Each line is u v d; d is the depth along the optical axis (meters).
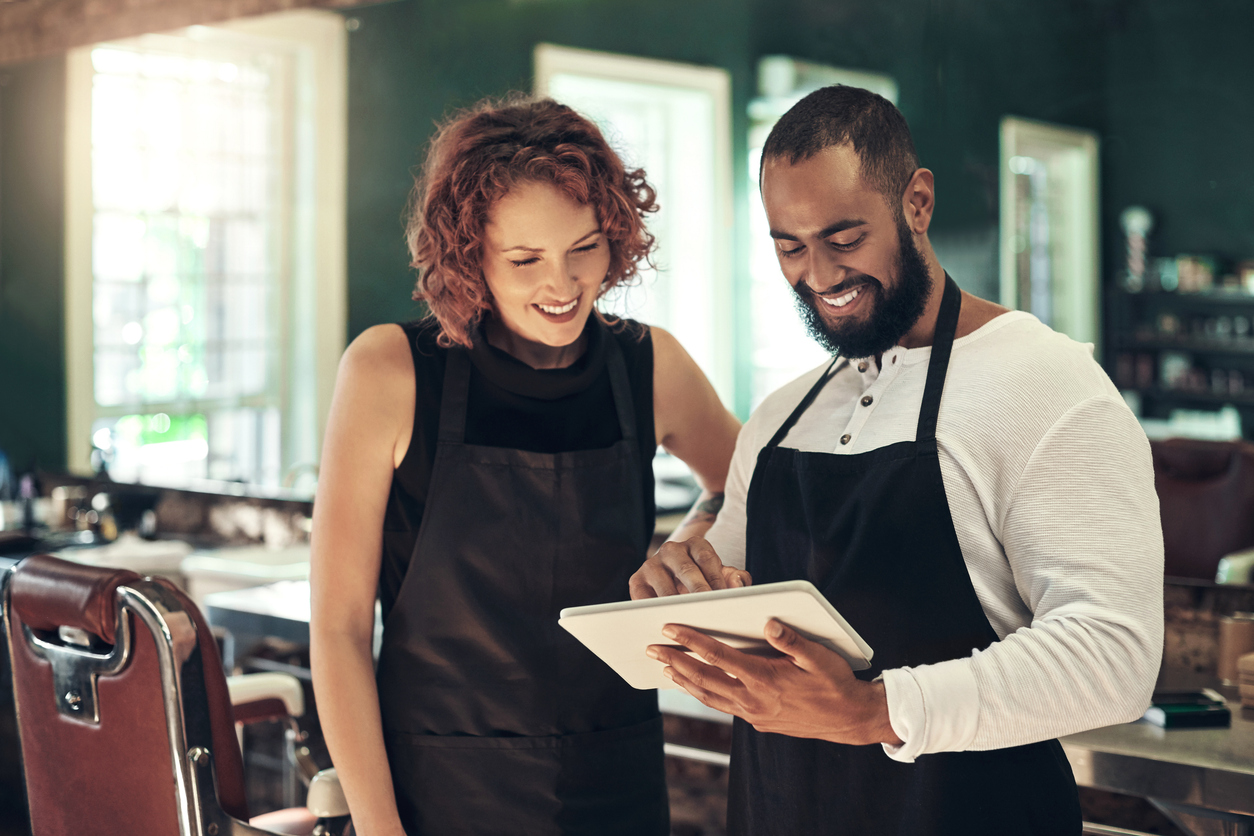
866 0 2.20
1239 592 1.80
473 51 2.51
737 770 1.14
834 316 1.00
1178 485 1.90
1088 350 0.97
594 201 1.13
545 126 1.13
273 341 2.79
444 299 1.15
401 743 1.17
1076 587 0.86
